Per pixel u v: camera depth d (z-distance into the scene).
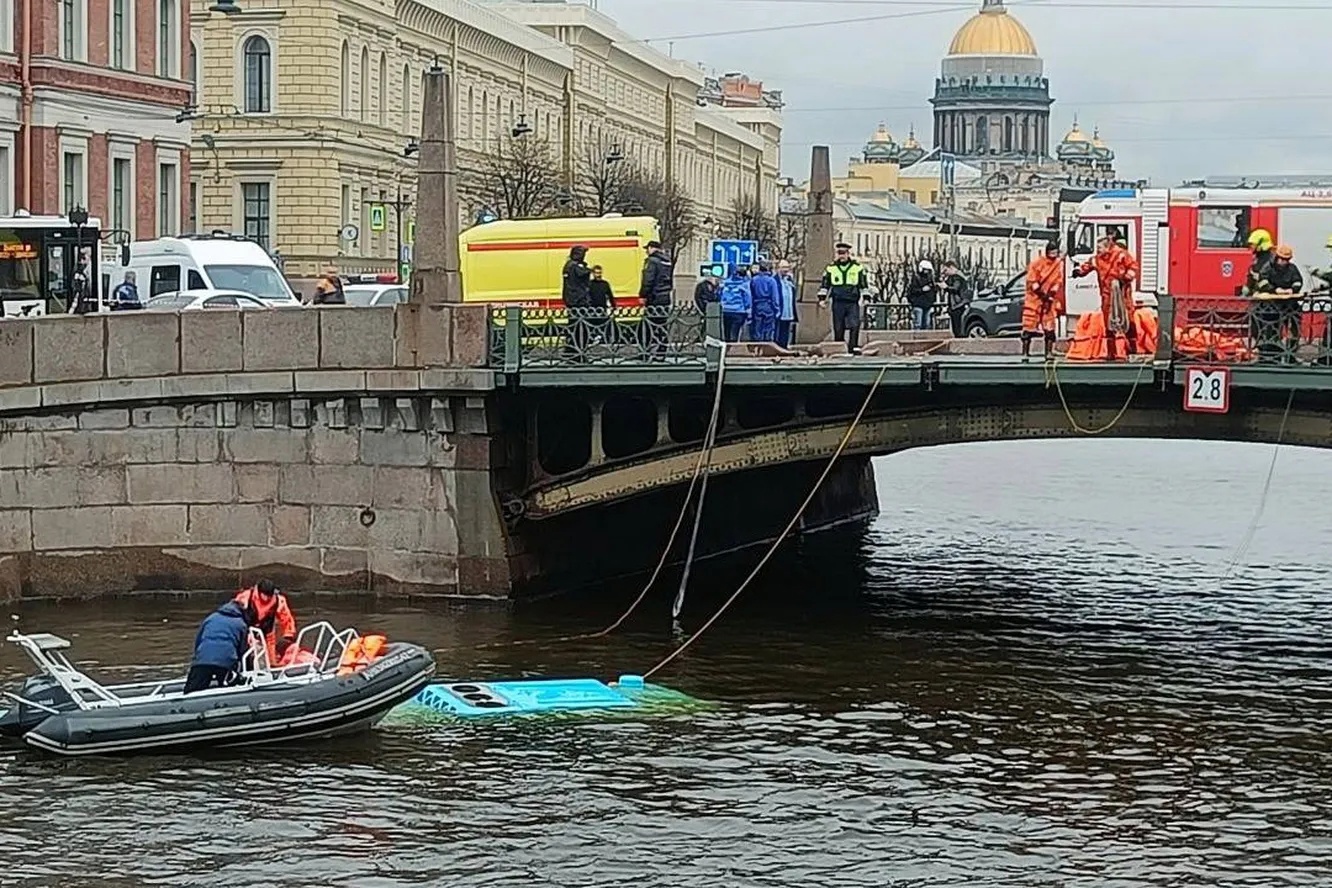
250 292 53.78
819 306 45.91
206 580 36.41
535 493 36.69
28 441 36.03
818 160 45.78
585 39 127.00
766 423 37.69
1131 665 32.66
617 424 39.44
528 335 35.31
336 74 89.69
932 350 42.34
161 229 73.31
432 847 22.81
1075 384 33.28
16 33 65.00
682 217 116.50
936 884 21.81
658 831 23.44
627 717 28.53
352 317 35.81
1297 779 25.89
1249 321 32.31
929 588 40.81
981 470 72.12
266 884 21.64
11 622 34.31
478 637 33.62
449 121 35.59
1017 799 24.88
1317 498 61.34
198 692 26.73
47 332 35.88
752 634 34.81
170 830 23.31
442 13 101.94
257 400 36.22
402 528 36.25
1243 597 40.09
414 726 27.84
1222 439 33.91
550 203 96.69
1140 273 51.25
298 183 88.50
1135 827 23.84
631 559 41.50
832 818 24.00
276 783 25.06
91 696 27.14
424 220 35.62
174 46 74.31
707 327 34.75
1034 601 39.19
